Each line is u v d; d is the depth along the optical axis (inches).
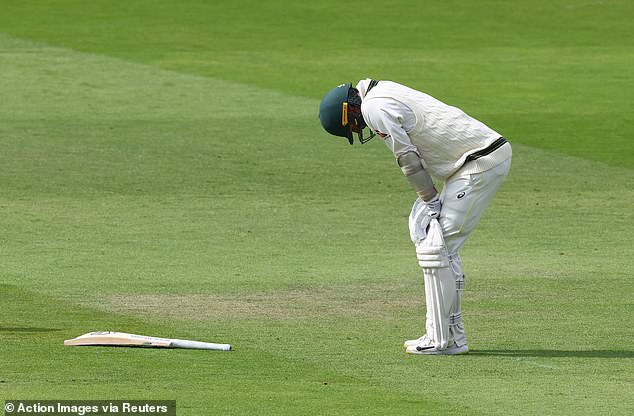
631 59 3275.1
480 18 3919.8
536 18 3929.6
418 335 1109.7
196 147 2235.5
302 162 2127.2
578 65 3184.1
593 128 2432.3
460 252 1509.6
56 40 3486.7
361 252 1503.4
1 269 1387.8
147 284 1318.9
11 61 3149.6
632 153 2215.8
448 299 1029.2
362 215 1736.0
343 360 1016.2
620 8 4101.9
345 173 2044.8
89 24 3742.6
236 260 1449.3
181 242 1549.0
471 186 1032.2
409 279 1357.0
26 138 2293.3
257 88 2859.3
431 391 920.3
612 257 1481.3
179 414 854.5
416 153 1029.2
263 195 1868.8
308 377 958.4
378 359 1021.2
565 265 1434.5
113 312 1189.1
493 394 913.5
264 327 1133.7
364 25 3789.4
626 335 1113.4
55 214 1716.3
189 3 4097.0
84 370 970.7
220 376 958.4
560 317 1184.8
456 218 1034.7
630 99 2731.3
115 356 1016.2
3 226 1632.6
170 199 1830.7
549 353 1047.0
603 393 918.4
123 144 2256.4
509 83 2933.1
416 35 3641.7
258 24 3782.0
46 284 1314.0
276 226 1654.8
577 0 4237.2
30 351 1029.8
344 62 3213.6
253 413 858.1
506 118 2532.0
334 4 4104.3
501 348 1066.1
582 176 2025.1
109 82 2908.5
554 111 2605.8
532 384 943.7
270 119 2511.1
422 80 2967.5
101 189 1898.4
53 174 2003.0
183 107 2628.0
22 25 3715.6
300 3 4114.2
